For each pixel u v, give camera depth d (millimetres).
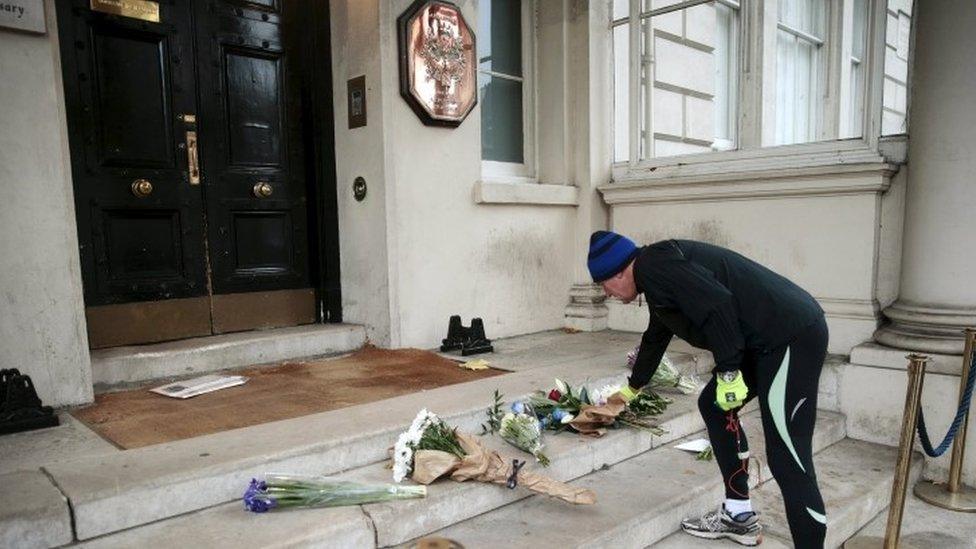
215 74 3762
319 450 2387
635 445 3096
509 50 5020
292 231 4195
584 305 5121
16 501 1880
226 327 3883
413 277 4152
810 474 2162
